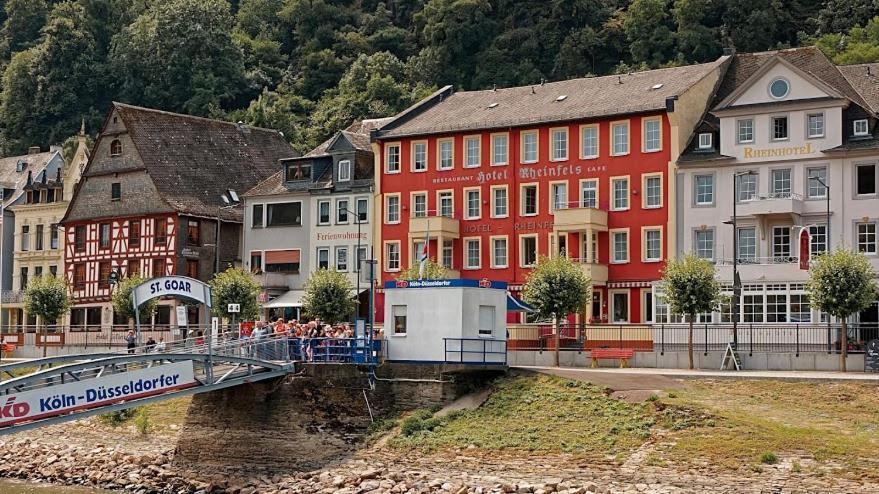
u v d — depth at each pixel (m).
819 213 71.75
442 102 89.44
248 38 166.75
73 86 150.75
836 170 71.56
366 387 54.50
